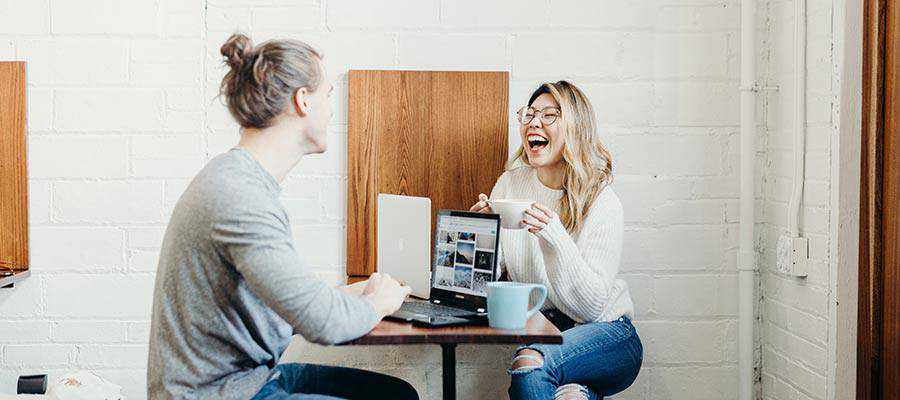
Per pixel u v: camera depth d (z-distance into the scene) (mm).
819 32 2213
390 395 1867
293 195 2557
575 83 2562
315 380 1909
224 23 2529
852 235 2092
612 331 2172
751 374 2570
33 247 2539
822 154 2197
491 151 2541
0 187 2510
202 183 1569
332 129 2553
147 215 2543
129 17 2521
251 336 1609
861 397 2082
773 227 2527
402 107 2535
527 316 1779
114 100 2523
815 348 2225
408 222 2090
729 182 2584
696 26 2564
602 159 2363
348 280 2516
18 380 2379
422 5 2543
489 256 1937
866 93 2043
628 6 2561
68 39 2514
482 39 2553
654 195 2582
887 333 1982
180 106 2533
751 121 2531
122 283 2549
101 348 2553
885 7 1988
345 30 2541
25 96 2502
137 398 2566
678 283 2598
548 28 2557
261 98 1642
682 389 2615
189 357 1555
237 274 1563
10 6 2506
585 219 2277
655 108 2572
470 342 1672
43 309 2541
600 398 2246
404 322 1802
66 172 2529
